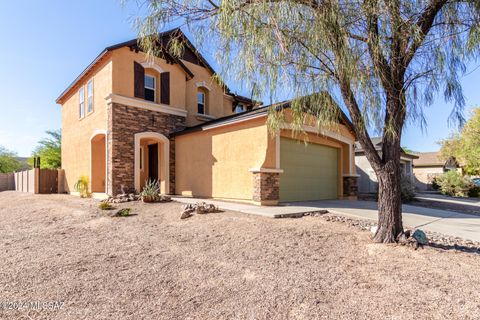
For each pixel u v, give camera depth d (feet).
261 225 23.84
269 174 34.60
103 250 18.78
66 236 22.62
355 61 15.64
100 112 45.55
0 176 86.07
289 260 16.38
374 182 69.62
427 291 12.35
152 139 48.06
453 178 75.77
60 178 62.23
